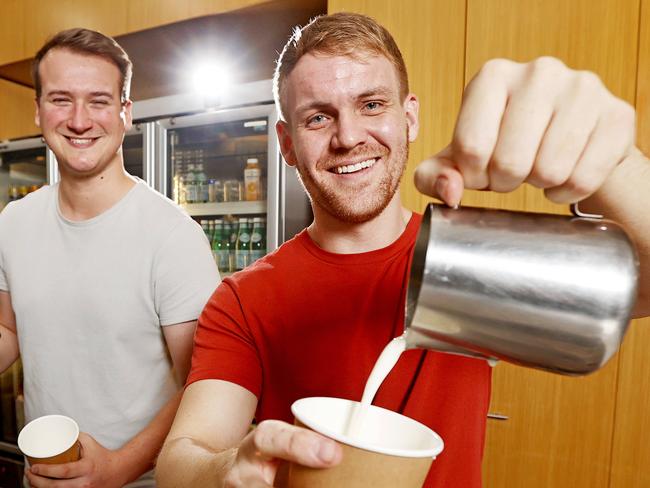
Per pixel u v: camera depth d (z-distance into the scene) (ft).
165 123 6.23
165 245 3.83
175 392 4.08
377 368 1.83
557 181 1.36
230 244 6.51
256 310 2.87
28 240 4.19
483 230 1.48
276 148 5.56
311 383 2.81
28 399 4.27
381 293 2.81
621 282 1.39
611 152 1.37
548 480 4.46
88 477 3.31
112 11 6.57
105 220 3.96
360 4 5.26
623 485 4.21
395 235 2.95
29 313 4.08
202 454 2.01
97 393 3.93
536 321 1.43
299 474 1.43
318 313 2.83
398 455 1.37
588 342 1.41
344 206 2.76
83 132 3.83
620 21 4.26
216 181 6.55
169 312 3.79
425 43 5.00
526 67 1.43
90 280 3.90
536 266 1.43
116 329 3.86
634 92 4.21
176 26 6.14
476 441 2.73
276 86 3.04
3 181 7.79
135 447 3.59
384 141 2.69
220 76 6.08
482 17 4.77
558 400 4.44
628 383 4.22
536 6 4.56
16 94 8.44
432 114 4.98
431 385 2.74
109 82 3.94
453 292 1.46
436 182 1.50
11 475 6.97
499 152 1.37
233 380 2.73
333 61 2.59
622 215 1.70
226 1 5.73
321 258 2.91
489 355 1.60
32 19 7.34
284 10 5.68
